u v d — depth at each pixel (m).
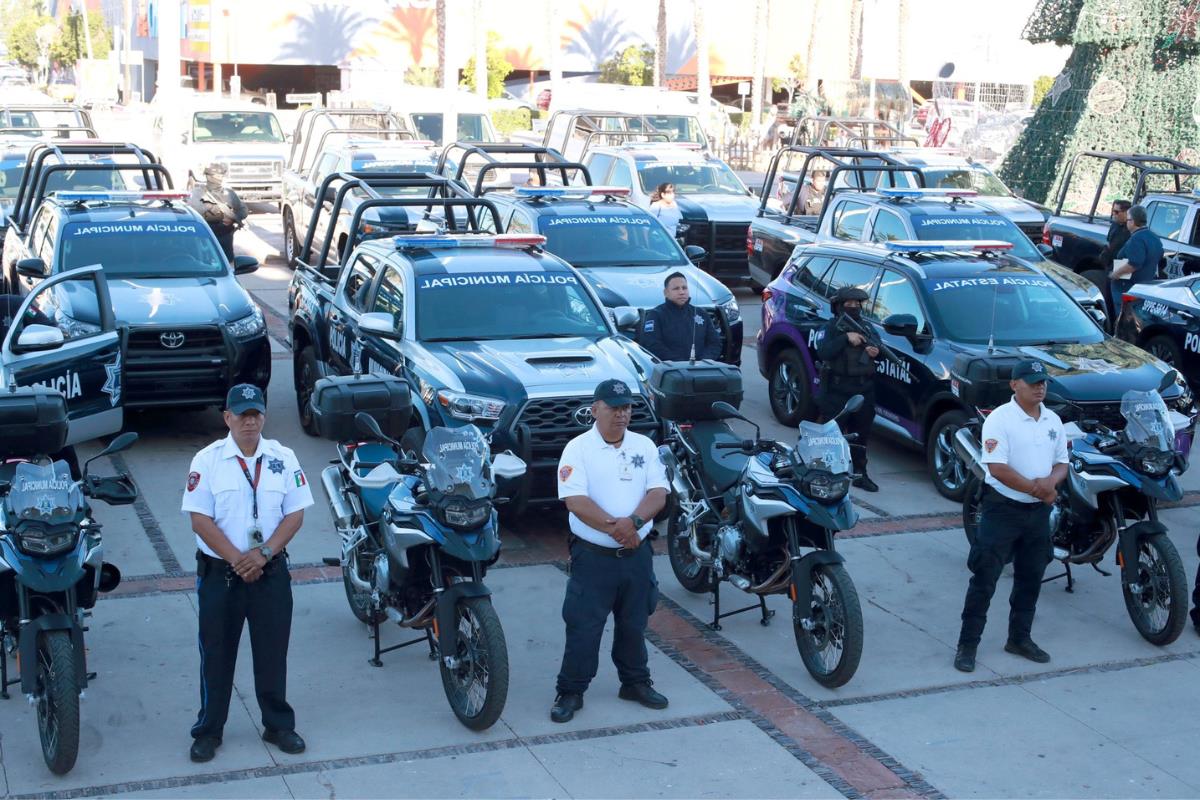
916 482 11.02
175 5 23.31
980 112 36.41
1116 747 6.54
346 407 7.57
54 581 6.08
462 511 6.33
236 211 17.42
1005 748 6.49
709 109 45.19
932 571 8.98
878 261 11.77
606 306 13.14
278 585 6.14
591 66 63.38
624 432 6.57
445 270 10.46
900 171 19.28
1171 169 17.97
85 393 9.94
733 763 6.25
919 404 10.81
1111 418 9.90
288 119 50.09
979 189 21.61
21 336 9.29
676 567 8.48
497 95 60.19
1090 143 24.64
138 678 6.98
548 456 9.01
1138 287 14.10
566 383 9.06
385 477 7.08
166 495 10.05
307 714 6.65
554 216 14.84
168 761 6.12
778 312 12.69
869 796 5.97
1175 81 24.19
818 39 56.53
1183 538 9.84
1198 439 12.70
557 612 8.10
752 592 7.49
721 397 8.21
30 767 6.02
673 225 19.27
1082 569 9.18
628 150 22.80
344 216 18.36
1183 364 13.46
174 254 12.40
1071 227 18.50
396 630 7.77
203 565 6.05
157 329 11.02
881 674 7.33
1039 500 7.29
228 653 6.09
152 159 15.48
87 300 11.37
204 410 12.83
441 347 9.79
